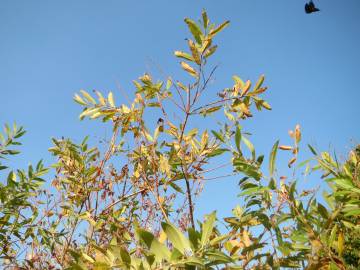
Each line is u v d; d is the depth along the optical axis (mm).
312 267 1562
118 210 3500
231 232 1977
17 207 3402
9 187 3312
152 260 1454
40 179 3510
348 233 1841
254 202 1998
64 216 3568
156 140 3098
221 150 2768
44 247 3574
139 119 3049
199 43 2660
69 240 3383
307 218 1731
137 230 1494
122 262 1490
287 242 1702
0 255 3316
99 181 3664
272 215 1878
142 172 3170
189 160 2969
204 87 2840
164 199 3449
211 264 1454
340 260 1580
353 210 1641
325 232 1638
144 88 2930
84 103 3080
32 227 3455
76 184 3574
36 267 3492
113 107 3068
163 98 3006
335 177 1898
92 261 1682
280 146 2135
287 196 1824
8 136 3656
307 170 2080
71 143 3650
